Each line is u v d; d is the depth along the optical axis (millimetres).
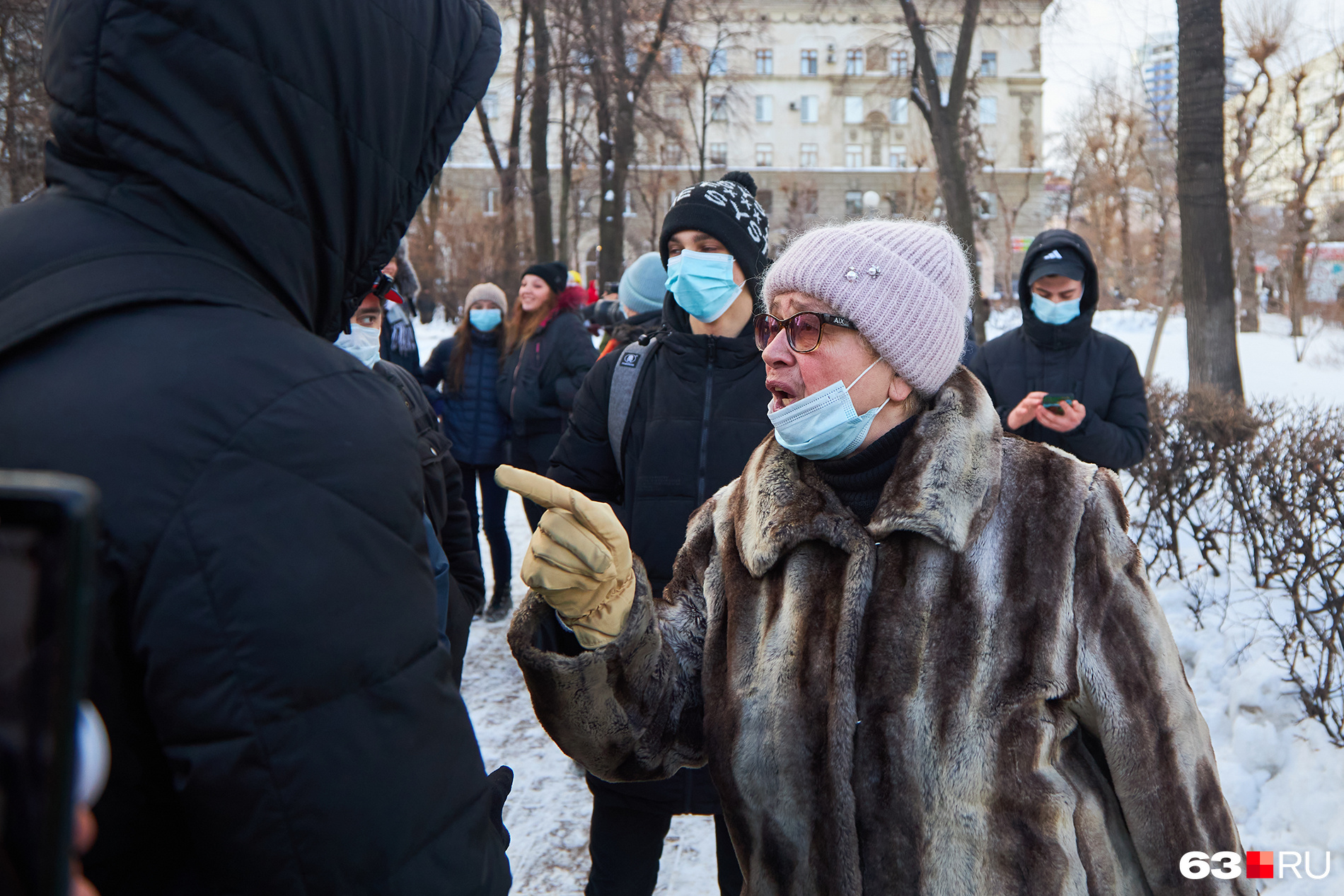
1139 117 21859
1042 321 3547
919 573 1272
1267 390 14203
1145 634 1269
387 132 930
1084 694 1249
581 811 3230
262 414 713
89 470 663
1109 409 3537
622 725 1294
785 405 1438
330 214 902
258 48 815
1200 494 4770
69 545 391
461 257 29891
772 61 48062
